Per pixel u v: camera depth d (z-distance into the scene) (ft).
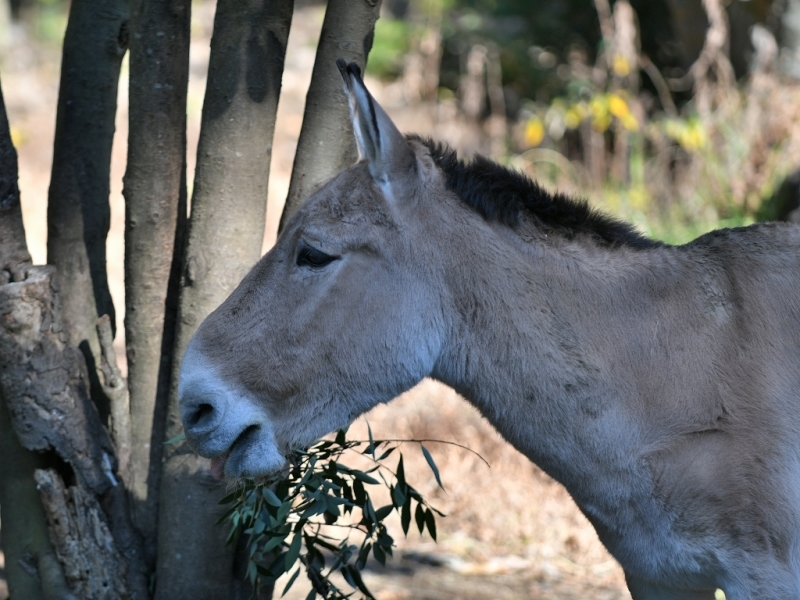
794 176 40.24
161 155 16.97
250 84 16.62
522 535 26.40
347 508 16.55
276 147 58.13
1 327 16.28
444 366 15.40
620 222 15.98
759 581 13.96
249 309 15.03
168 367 17.81
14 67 75.66
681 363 14.70
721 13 48.57
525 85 61.62
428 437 30.55
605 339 14.88
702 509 14.25
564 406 14.90
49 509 16.62
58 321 16.72
